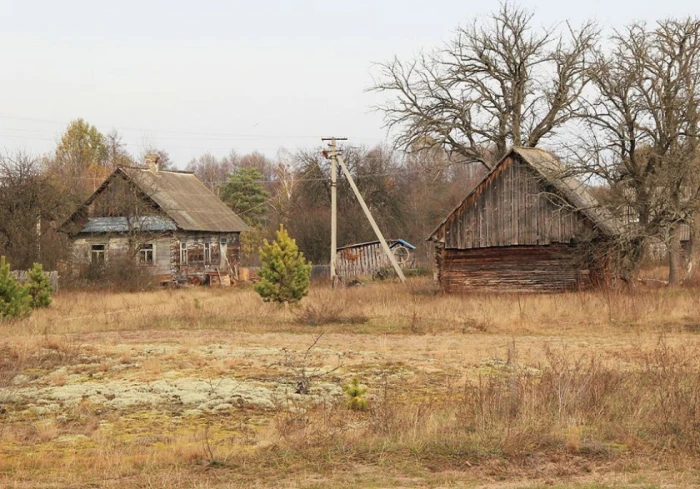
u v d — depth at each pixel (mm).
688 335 23797
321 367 18297
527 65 51156
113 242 55781
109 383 16234
